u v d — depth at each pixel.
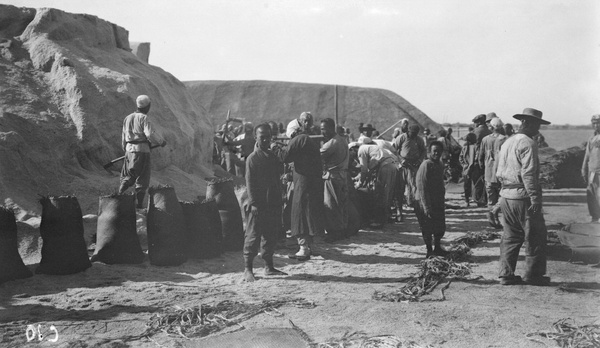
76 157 10.84
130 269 7.70
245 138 14.71
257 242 7.28
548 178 19.97
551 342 4.93
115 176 11.26
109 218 7.99
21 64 11.65
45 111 10.85
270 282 7.14
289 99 42.59
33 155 9.98
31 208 9.16
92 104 11.33
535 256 6.90
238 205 9.09
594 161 10.75
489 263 8.29
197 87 44.25
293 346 4.86
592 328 5.15
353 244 9.80
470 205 15.47
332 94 42.12
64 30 12.64
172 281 7.16
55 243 7.30
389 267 8.05
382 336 4.99
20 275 7.10
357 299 6.31
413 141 13.15
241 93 43.41
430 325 5.38
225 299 6.34
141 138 9.49
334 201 9.51
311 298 6.37
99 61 12.90
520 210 6.81
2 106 10.32
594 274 7.47
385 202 11.52
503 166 6.98
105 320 5.59
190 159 14.20
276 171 7.40
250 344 4.93
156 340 5.07
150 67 15.24
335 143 9.46
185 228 8.21
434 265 7.64
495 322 5.45
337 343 4.87
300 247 8.52
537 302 6.19
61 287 6.79
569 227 8.60
